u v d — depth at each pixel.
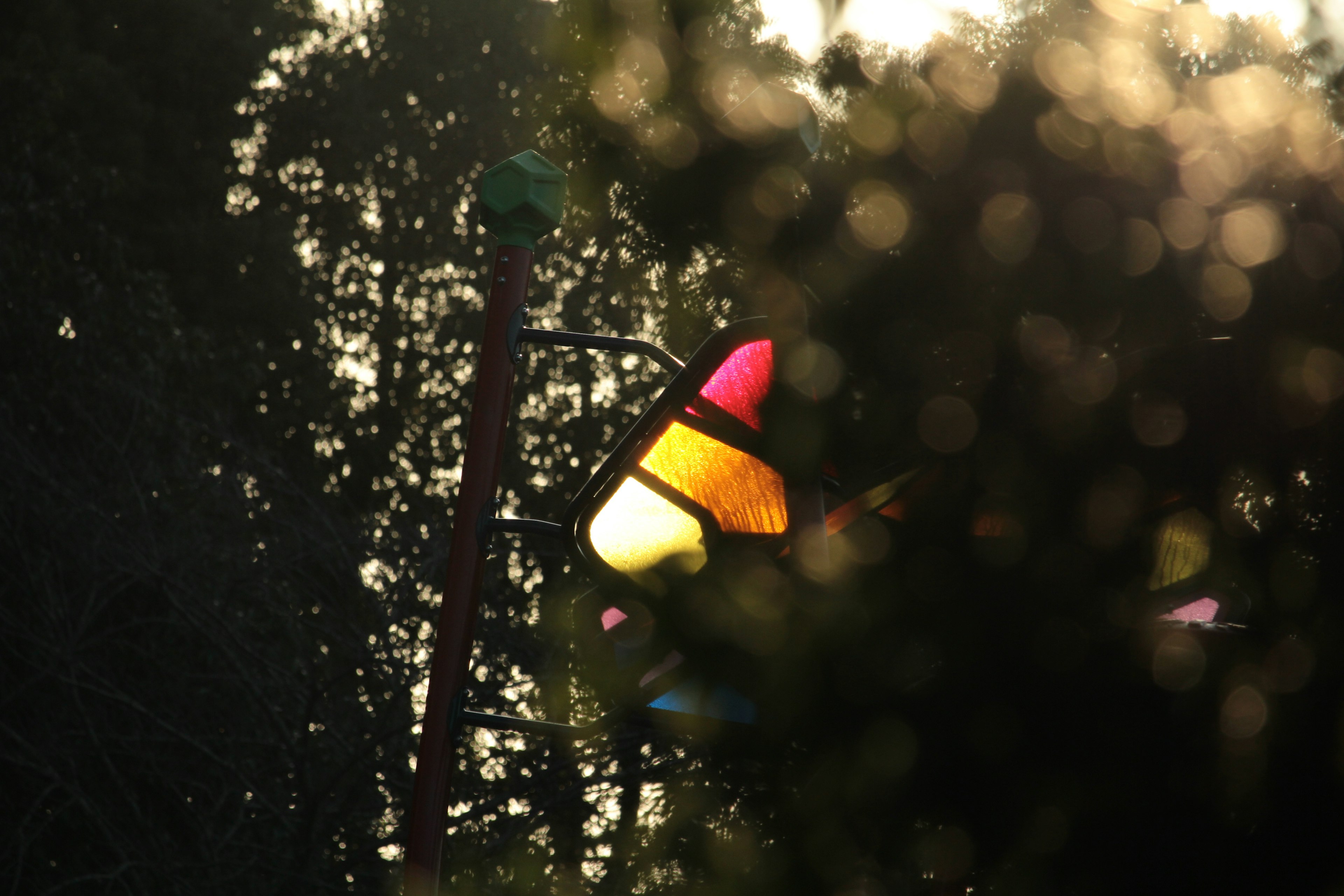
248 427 28.50
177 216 29.58
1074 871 4.84
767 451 4.82
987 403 5.18
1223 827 4.69
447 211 38.19
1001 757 4.92
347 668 14.85
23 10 26.19
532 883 12.85
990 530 5.04
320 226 38.31
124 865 13.20
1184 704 4.75
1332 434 4.83
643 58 5.42
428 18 38.16
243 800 14.36
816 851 5.41
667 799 7.69
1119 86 5.39
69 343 19.62
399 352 37.41
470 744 14.16
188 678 15.09
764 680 4.95
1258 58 5.43
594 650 5.01
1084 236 5.24
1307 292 4.95
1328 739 4.60
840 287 5.45
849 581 4.97
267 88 36.81
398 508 28.30
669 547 4.89
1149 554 4.97
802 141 5.20
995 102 5.49
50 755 15.13
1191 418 5.01
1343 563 4.76
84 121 26.64
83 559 15.55
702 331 6.04
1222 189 5.19
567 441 28.78
